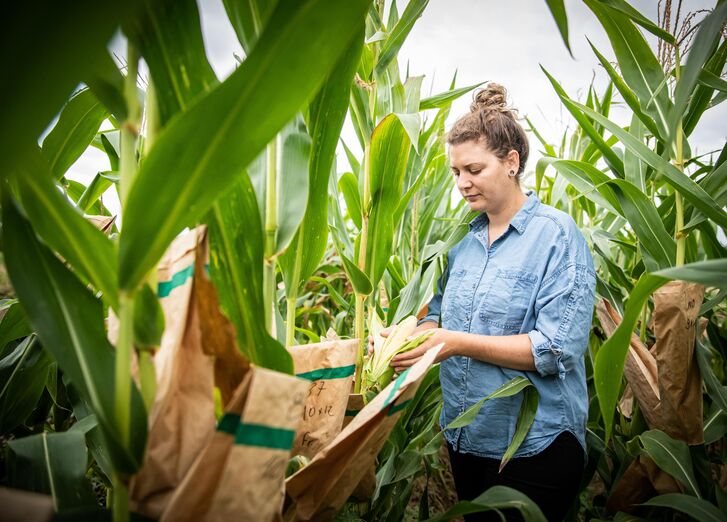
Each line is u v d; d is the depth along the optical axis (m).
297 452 0.82
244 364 0.57
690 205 1.38
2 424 1.02
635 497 1.43
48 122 0.35
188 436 0.55
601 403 0.93
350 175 1.43
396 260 2.13
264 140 0.45
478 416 1.31
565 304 1.20
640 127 1.59
